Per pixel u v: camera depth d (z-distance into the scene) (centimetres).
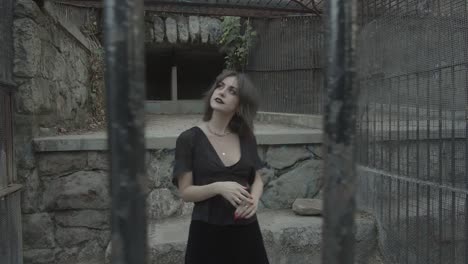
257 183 194
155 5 367
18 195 292
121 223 56
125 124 55
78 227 319
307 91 530
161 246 283
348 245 63
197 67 809
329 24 62
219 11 392
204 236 181
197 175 183
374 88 317
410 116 272
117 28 54
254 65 606
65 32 396
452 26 229
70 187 315
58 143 309
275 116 557
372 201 333
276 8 382
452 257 234
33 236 306
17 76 295
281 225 314
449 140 238
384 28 300
